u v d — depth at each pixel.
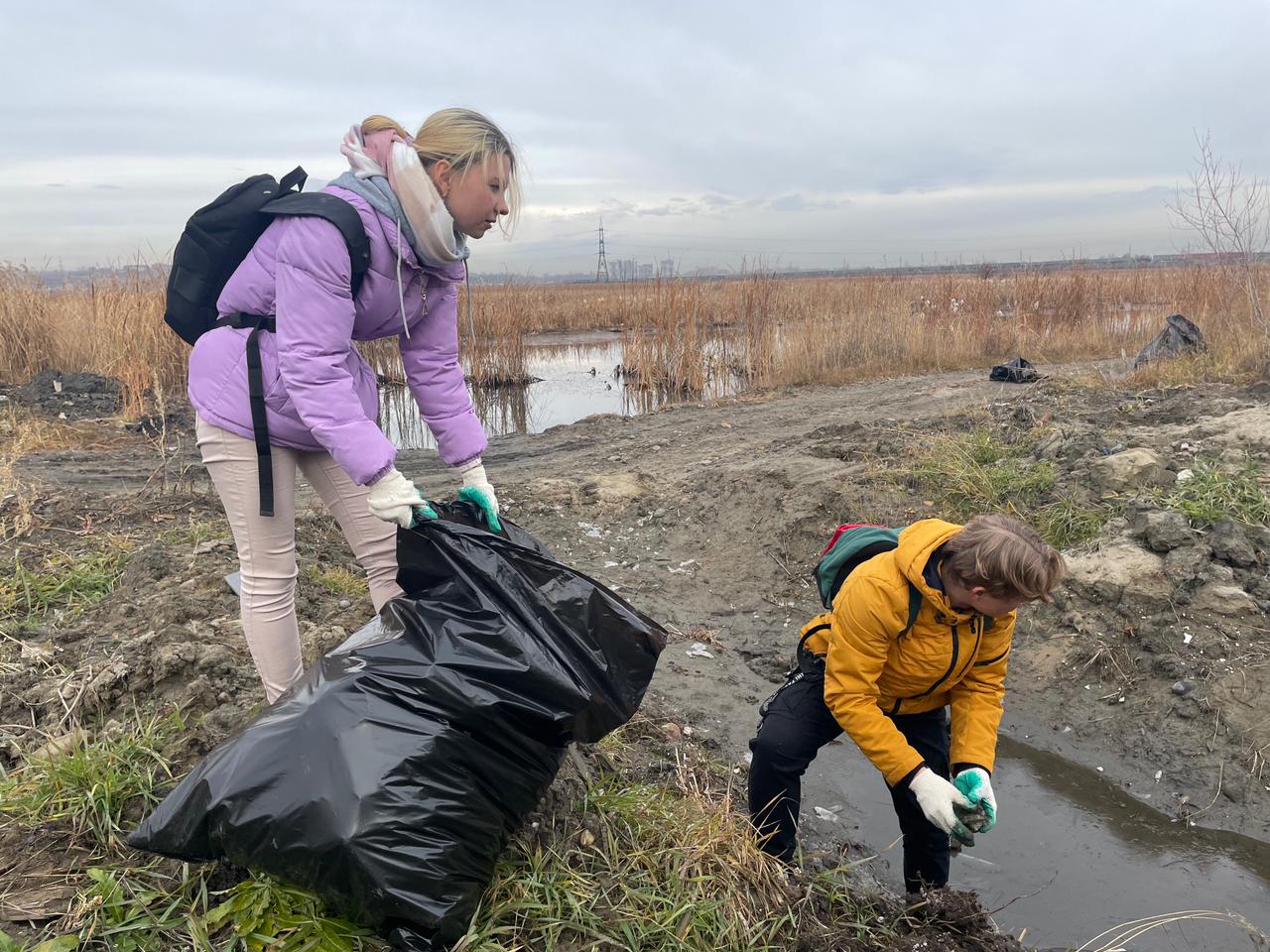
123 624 3.41
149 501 5.45
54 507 5.16
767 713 2.65
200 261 2.23
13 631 3.45
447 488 6.71
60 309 11.16
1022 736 3.78
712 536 5.59
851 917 2.58
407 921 1.83
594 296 30.09
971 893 2.60
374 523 2.58
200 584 3.74
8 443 7.62
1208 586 3.97
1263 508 4.36
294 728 1.88
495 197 2.26
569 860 2.35
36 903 1.99
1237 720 3.50
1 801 2.30
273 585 2.42
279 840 1.80
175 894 2.04
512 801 2.06
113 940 1.92
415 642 2.04
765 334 12.87
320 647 3.28
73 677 2.90
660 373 12.97
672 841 2.49
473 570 2.11
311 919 1.95
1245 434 5.21
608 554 5.51
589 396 13.05
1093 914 2.78
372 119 2.27
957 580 2.15
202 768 1.90
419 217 2.19
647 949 2.17
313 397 2.13
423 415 2.62
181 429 8.52
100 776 2.34
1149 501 4.54
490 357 13.73
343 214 2.11
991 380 10.29
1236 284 10.10
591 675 2.12
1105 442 5.51
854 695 2.35
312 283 2.11
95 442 7.91
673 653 4.34
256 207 2.17
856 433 6.89
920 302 15.60
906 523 5.11
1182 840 3.12
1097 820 3.24
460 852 1.90
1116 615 4.06
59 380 9.90
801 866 2.74
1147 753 3.54
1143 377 7.95
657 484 6.48
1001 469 5.43
